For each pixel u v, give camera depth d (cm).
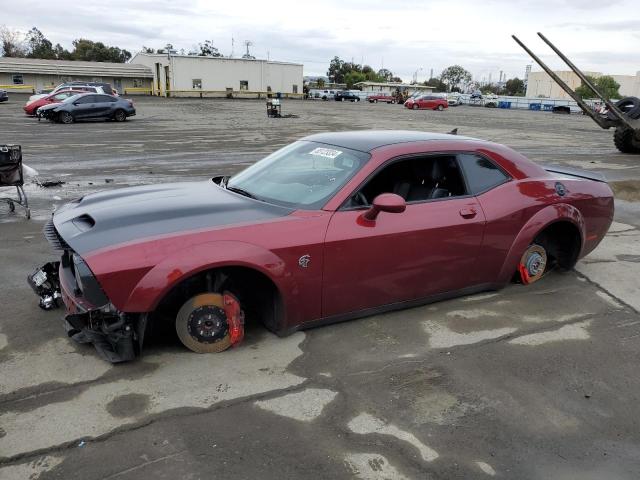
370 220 359
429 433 275
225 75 6150
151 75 6425
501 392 315
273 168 423
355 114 3541
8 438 260
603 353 366
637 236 671
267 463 248
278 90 6556
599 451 267
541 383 327
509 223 423
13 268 496
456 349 364
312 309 357
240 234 325
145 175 1060
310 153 421
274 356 344
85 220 349
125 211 351
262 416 283
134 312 304
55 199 825
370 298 376
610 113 1477
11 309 404
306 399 300
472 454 260
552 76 1226
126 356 317
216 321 339
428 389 315
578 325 409
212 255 313
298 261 338
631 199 903
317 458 253
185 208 355
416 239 378
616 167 1279
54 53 10138
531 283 484
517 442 271
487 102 7138
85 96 2392
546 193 446
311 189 374
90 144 1573
